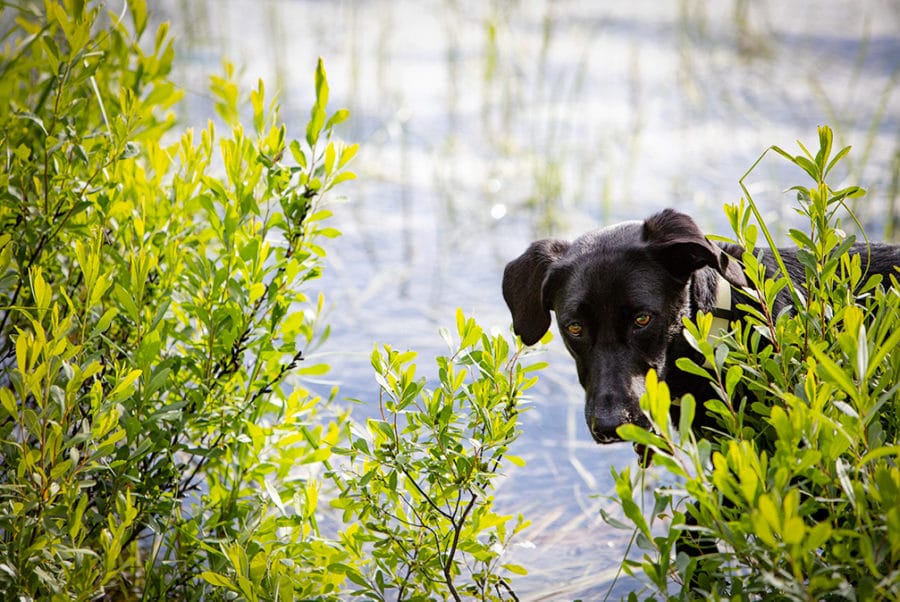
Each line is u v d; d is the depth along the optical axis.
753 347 3.26
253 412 4.22
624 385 4.02
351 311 7.02
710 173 9.21
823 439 2.80
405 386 3.60
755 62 12.28
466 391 3.75
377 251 7.98
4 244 3.69
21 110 4.52
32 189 4.41
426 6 15.35
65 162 4.15
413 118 10.80
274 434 4.26
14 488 3.29
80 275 4.39
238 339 4.05
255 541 3.76
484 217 8.62
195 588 3.87
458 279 7.52
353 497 3.75
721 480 2.62
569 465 5.57
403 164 9.32
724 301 4.32
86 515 3.67
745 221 3.38
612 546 4.86
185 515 4.29
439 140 10.27
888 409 3.21
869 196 8.20
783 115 10.55
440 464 3.64
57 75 4.15
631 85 11.71
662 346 4.16
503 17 13.78
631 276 4.07
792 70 11.97
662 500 2.83
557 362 6.70
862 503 2.64
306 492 4.08
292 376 4.99
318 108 4.12
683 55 12.16
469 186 9.24
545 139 10.17
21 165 4.21
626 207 8.50
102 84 5.11
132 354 3.79
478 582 3.86
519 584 4.58
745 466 2.64
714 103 10.99
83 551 3.21
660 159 9.57
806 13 14.51
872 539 2.67
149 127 5.19
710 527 2.77
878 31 13.52
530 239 8.20
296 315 4.22
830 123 10.20
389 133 10.40
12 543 3.25
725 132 10.19
